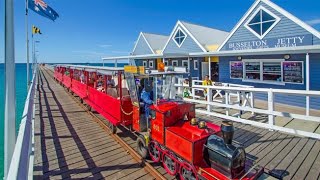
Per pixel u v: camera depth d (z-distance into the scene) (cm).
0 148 998
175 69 648
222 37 2205
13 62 409
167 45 2245
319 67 1198
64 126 948
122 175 544
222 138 429
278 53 1251
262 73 1459
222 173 409
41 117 1102
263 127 830
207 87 1018
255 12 1462
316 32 1191
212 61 1833
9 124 402
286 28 1321
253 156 606
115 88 814
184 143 457
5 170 393
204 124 478
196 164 439
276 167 545
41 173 555
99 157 644
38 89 2177
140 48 2712
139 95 632
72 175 546
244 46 1552
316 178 493
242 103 1149
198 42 1906
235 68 1625
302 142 693
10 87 405
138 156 627
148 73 586
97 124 980
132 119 717
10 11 405
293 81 1305
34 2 1457
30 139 459
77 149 702
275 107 1285
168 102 566
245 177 399
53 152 679
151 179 523
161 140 534
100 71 1020
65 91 2044
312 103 1231
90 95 1191
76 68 1596
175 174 509
